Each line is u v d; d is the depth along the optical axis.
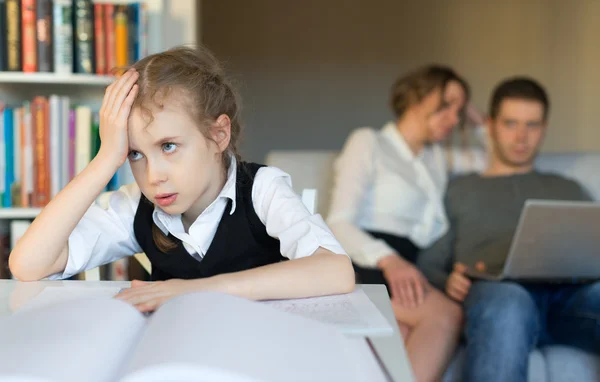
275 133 4.53
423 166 2.26
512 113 2.26
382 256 2.00
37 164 2.02
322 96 4.52
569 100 4.45
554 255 1.78
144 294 0.76
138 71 0.96
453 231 2.23
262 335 0.52
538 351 1.76
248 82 4.49
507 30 4.45
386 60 4.49
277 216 1.03
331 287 0.83
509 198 2.19
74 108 2.07
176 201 0.94
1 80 2.00
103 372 0.48
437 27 4.46
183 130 0.92
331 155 2.36
